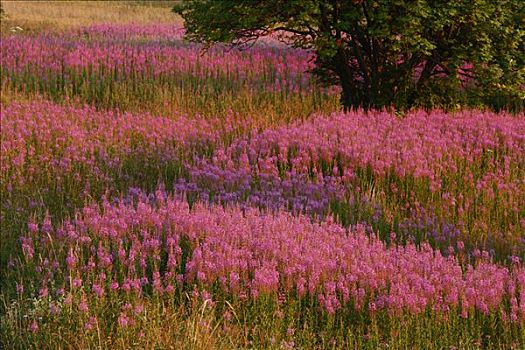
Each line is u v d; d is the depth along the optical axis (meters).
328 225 11.72
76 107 22.08
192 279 9.45
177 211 11.36
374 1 17.98
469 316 8.95
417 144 15.59
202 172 14.36
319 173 14.18
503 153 15.79
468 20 18.33
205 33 20.12
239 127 18.20
